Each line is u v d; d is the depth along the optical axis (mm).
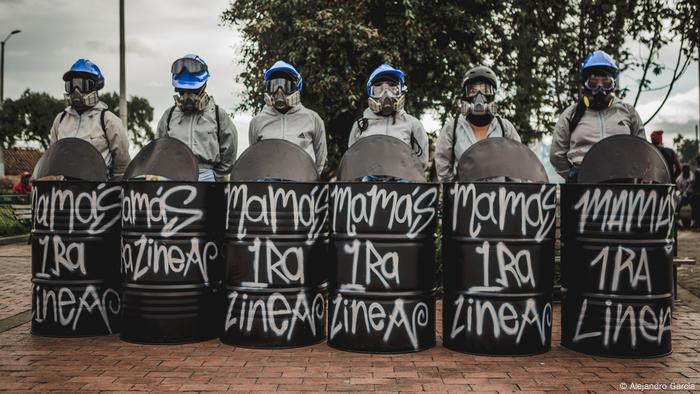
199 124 6199
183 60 5953
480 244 5020
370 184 5047
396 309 5043
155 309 5336
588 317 5051
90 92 6141
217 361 4828
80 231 5605
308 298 5309
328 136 13773
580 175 5258
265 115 6230
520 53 11398
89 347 5262
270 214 5191
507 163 5160
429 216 5156
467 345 5078
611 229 4969
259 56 13758
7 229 16188
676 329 6020
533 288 5023
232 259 5293
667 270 5023
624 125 5777
